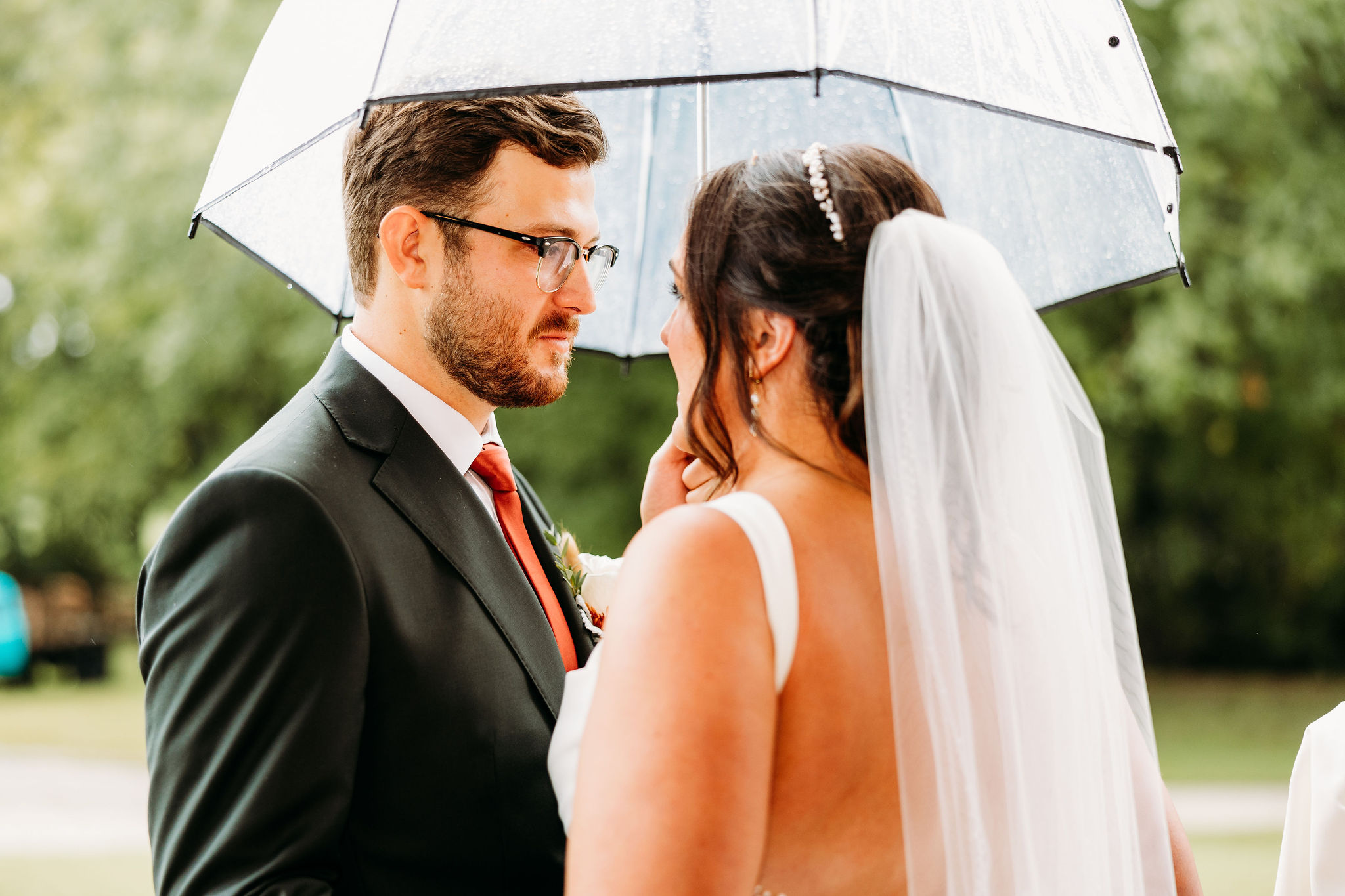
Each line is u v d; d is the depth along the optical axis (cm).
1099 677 146
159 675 156
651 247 245
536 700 175
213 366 1060
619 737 118
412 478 176
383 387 184
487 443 197
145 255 1055
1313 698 1504
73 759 1087
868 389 136
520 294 185
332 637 155
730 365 145
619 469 1069
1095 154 196
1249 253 1049
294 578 155
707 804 113
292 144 165
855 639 129
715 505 131
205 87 1071
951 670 130
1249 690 1584
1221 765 1040
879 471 134
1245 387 1184
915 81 142
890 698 130
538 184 184
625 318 250
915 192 150
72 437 1179
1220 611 1712
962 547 137
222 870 146
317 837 150
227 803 150
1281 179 1070
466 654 168
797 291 140
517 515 201
